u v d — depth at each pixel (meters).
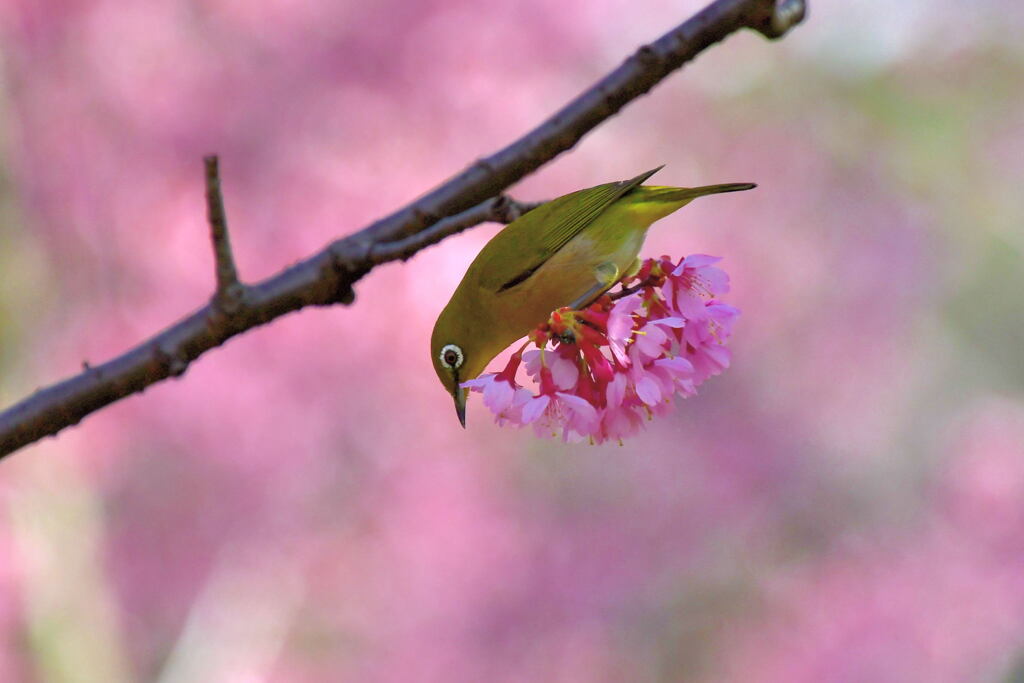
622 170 19.48
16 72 14.76
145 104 15.32
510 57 16.41
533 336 3.79
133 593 15.46
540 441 17.45
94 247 15.09
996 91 20.97
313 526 16.00
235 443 15.41
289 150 15.66
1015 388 20.55
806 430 18.84
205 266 15.34
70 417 4.62
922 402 19.78
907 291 19.72
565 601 16.78
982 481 18.19
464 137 16.17
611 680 16.67
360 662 16.05
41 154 14.84
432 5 16.03
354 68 15.90
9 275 14.45
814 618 17.48
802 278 19.52
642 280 3.94
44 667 13.60
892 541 18.31
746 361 19.05
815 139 20.53
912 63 20.92
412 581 16.31
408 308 15.48
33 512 13.91
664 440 18.19
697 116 20.06
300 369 15.45
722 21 4.87
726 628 17.47
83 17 14.97
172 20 15.38
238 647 15.72
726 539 17.86
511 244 5.05
